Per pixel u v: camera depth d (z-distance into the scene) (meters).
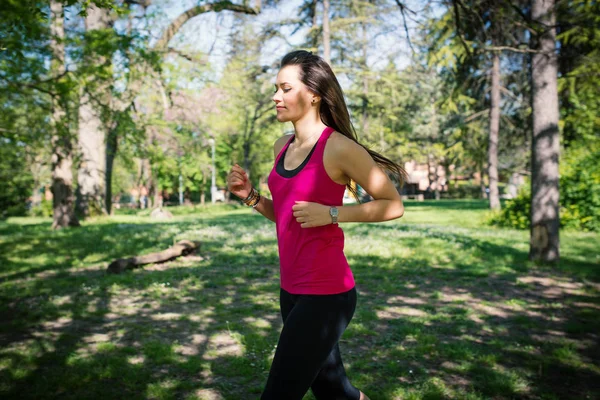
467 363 4.18
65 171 17.88
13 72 7.66
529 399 3.53
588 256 10.41
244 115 32.59
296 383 2.01
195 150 26.81
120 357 4.34
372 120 35.41
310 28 22.48
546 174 9.58
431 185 63.19
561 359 4.32
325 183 2.20
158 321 5.59
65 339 4.91
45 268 9.34
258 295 6.89
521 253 10.77
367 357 4.37
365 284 7.69
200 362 4.21
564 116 18.27
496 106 23.55
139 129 15.47
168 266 9.29
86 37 9.59
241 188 2.61
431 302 6.53
